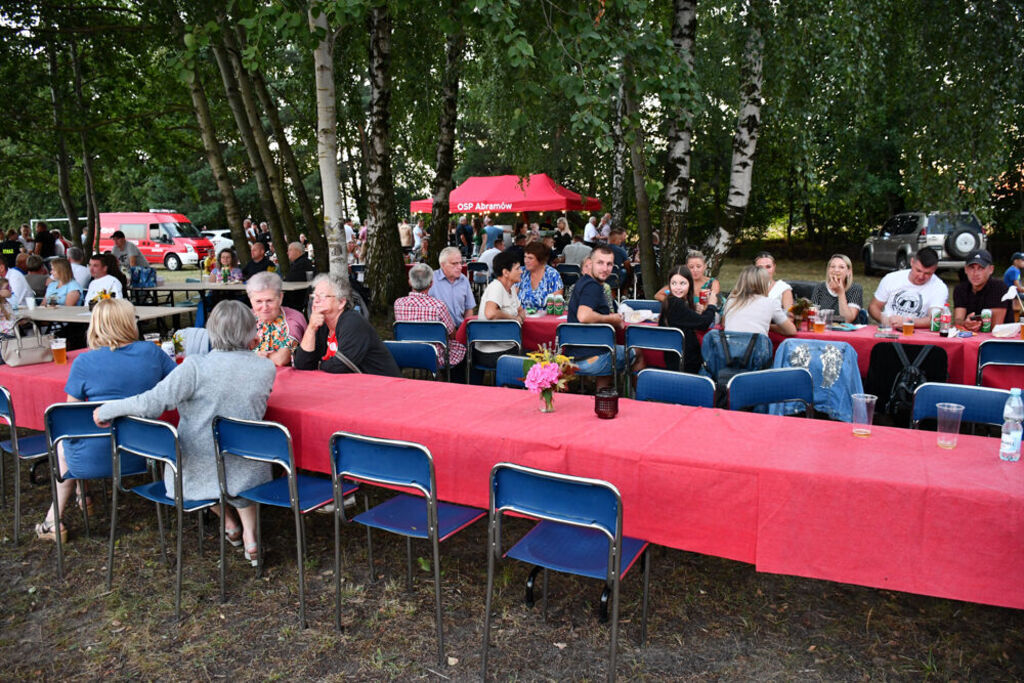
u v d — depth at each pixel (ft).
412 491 9.03
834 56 22.54
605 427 9.78
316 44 18.20
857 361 15.28
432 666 8.84
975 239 46.37
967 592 7.29
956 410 8.50
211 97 46.37
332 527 12.87
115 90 46.73
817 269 64.54
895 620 9.50
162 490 10.95
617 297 34.04
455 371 19.84
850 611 9.75
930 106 26.50
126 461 11.78
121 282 28.14
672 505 8.50
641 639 9.08
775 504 7.94
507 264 19.86
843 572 7.78
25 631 9.86
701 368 17.34
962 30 25.17
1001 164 26.02
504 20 16.15
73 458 11.39
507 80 32.14
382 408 11.14
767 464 8.07
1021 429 8.40
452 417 10.49
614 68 17.63
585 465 8.93
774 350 17.67
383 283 33.76
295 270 31.99
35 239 48.19
